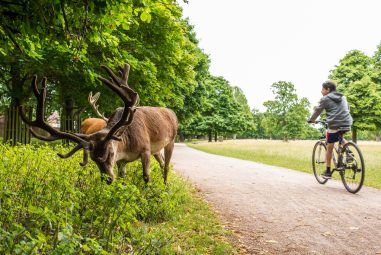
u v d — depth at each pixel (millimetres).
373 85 40219
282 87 73250
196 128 57781
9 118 13805
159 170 7285
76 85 15141
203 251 4289
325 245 4680
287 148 30484
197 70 32344
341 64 45375
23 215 3945
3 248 2635
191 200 7012
